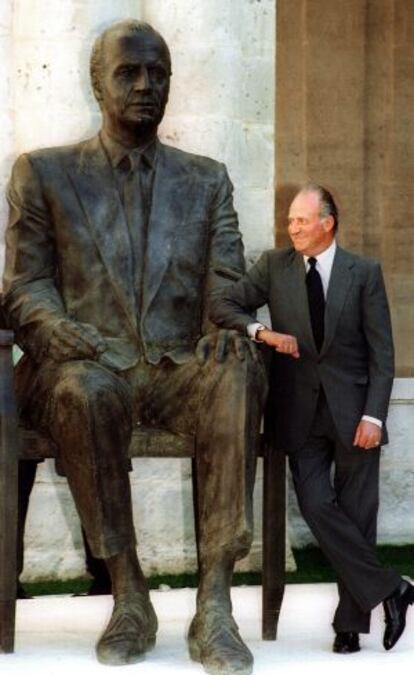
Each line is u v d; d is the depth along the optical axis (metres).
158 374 7.41
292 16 11.89
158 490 9.78
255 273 7.39
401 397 11.42
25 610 7.99
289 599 8.30
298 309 7.22
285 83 11.94
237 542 6.96
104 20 9.45
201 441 7.09
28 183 7.49
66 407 6.98
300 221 7.16
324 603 8.23
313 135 11.96
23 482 7.80
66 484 9.69
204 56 9.58
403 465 11.44
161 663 6.99
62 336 7.18
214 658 6.82
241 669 6.80
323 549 7.21
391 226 12.06
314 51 11.91
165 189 7.56
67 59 9.44
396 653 7.30
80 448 6.96
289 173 11.98
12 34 9.44
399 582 7.21
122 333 7.46
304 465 7.25
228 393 7.01
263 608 7.45
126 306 7.45
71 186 7.49
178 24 9.56
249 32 9.84
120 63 7.38
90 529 7.01
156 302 7.48
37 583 9.58
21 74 9.45
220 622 6.92
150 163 7.57
